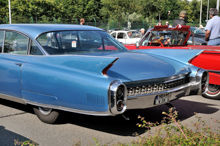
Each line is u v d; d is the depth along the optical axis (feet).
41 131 12.46
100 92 10.13
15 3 191.72
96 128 12.82
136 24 129.08
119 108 10.20
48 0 198.70
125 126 13.06
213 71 17.01
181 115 14.80
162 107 16.28
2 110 15.57
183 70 13.06
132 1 165.68
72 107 11.07
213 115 14.79
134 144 9.35
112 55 12.98
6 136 11.89
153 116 14.55
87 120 13.89
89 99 10.44
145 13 164.55
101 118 14.20
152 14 162.91
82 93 10.58
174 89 12.35
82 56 11.30
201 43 35.86
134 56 13.25
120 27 127.24
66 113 13.03
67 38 13.29
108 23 126.11
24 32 13.57
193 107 16.44
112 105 10.02
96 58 10.78
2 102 17.24
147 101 11.37
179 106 16.67
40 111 13.25
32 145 9.68
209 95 18.45
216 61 16.76
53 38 12.95
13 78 13.01
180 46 20.93
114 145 10.57
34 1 193.26
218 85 17.97
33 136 11.90
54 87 11.35
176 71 12.69
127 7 166.50
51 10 201.05
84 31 14.24
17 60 13.17
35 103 12.37
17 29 13.97
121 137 11.74
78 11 218.18
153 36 21.12
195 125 10.25
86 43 13.78
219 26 24.04
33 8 192.24
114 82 10.08
